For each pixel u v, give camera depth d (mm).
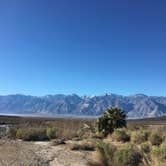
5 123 77688
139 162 17812
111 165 19125
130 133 33781
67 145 31922
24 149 29375
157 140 28016
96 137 38594
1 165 20312
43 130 41594
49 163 21641
